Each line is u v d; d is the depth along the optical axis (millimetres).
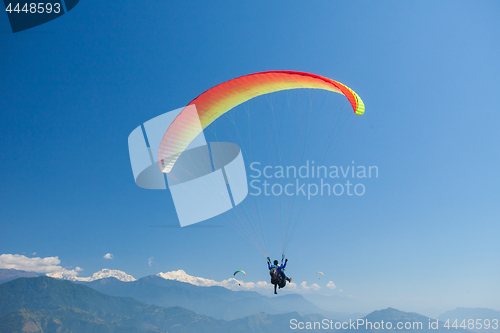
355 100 13844
